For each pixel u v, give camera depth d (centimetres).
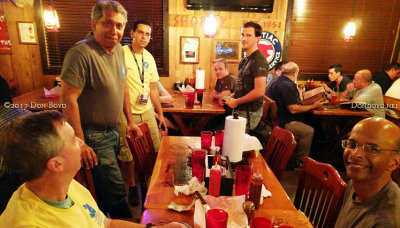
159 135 284
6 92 129
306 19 437
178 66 438
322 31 443
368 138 98
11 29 389
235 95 280
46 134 75
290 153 177
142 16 414
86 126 181
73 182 103
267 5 414
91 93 174
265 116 322
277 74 385
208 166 149
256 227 99
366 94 336
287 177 317
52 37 409
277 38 435
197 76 310
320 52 453
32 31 398
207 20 366
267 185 146
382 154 96
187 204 125
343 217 114
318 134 394
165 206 124
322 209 139
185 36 425
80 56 162
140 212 241
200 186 135
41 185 81
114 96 185
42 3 393
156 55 433
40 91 368
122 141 252
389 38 454
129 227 110
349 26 398
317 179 145
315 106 319
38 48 408
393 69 422
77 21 407
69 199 92
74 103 165
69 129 84
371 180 100
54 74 421
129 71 248
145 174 201
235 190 140
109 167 192
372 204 100
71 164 83
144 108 262
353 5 434
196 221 104
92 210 102
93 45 170
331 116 337
